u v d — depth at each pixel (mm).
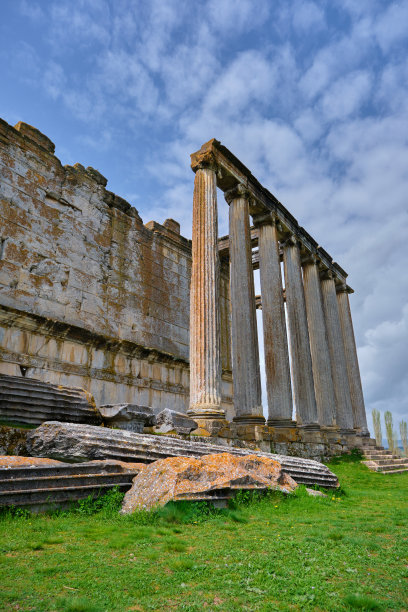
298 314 25047
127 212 23922
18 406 10555
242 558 4848
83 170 21094
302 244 27578
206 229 17953
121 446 8875
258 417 17922
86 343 19141
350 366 32875
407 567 4832
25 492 6133
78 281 19562
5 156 17016
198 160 19125
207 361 16188
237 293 19797
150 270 24594
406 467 23391
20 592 3615
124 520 6297
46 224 18453
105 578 4027
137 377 21734
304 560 4895
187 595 3748
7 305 16047
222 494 7898
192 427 14398
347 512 8867
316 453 22062
